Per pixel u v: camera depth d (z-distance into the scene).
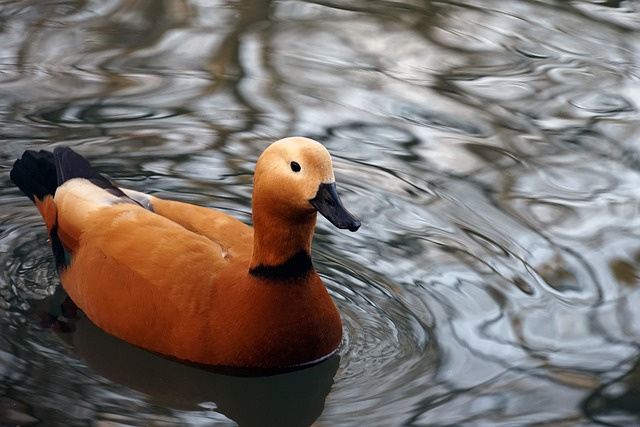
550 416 8.34
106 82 14.26
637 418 8.31
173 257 9.02
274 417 8.73
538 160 12.67
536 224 11.38
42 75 14.34
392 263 10.75
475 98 14.12
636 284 10.31
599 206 11.69
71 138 12.83
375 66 14.97
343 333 9.60
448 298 10.16
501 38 15.87
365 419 8.38
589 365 9.10
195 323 8.76
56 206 10.28
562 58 15.24
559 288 10.29
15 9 16.38
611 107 13.88
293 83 14.41
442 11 16.83
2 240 11.04
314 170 8.16
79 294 9.70
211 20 16.30
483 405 8.52
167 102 13.81
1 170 12.15
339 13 16.67
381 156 12.69
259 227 8.61
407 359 9.23
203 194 11.88
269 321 8.72
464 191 12.00
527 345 9.41
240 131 13.16
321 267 10.66
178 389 8.87
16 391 8.57
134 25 16.03
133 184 11.95
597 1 17.22
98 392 8.67
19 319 9.73
